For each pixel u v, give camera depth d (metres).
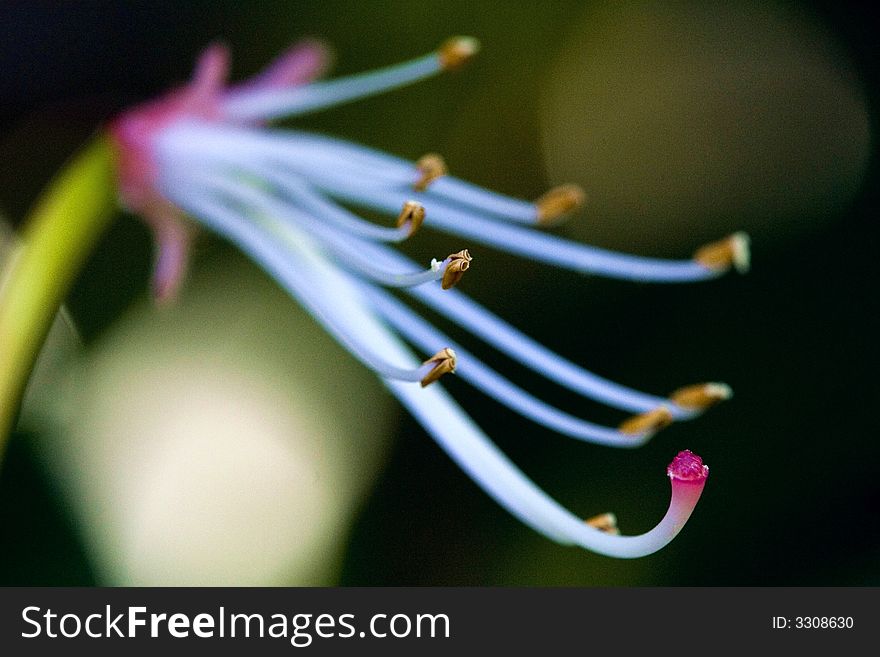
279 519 0.24
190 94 0.20
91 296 0.23
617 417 0.24
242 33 0.24
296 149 0.19
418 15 0.24
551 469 0.24
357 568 0.24
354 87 0.20
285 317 0.24
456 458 0.17
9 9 0.24
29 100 0.24
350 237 0.19
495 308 0.24
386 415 0.24
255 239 0.19
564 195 0.19
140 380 0.23
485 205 0.19
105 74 0.24
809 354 0.24
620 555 0.17
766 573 0.24
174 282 0.19
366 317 0.18
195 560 0.23
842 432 0.24
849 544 0.24
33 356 0.18
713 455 0.24
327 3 0.24
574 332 0.24
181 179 0.19
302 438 0.24
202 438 0.24
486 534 0.24
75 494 0.23
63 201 0.19
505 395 0.18
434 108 0.24
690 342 0.24
